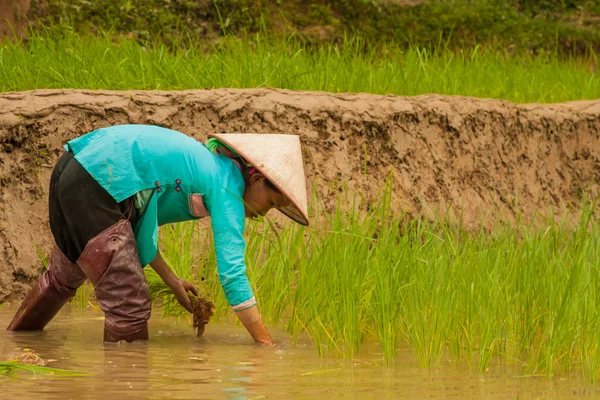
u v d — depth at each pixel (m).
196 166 9.11
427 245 11.66
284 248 12.01
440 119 17.59
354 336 9.18
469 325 9.22
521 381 7.92
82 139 9.34
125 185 9.01
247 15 29.84
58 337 9.68
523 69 23.11
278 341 9.70
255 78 17.25
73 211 9.09
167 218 9.46
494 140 18.41
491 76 21.34
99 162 9.05
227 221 9.06
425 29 32.03
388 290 9.46
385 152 16.77
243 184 9.30
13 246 12.96
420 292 9.51
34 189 13.50
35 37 18.28
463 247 12.30
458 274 9.93
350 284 9.66
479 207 17.44
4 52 16.64
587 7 36.00
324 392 7.34
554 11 35.59
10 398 6.91
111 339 9.32
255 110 15.58
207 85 16.73
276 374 8.02
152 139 9.15
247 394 7.20
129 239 9.16
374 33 31.22
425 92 19.31
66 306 11.83
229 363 8.46
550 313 9.12
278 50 19.42
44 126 13.77
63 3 26.72
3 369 7.77
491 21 33.09
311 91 16.70
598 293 9.41
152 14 28.33
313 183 15.68
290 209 9.51
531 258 10.49
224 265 9.12
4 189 13.30
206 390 7.31
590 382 7.91
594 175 19.98
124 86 15.94
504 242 11.73
